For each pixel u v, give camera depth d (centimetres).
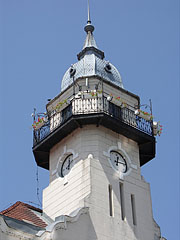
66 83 3862
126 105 3584
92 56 3884
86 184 3241
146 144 3625
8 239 2795
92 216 3102
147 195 3481
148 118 3659
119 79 3862
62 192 3391
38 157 3728
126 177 3431
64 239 2894
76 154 3438
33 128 3697
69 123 3441
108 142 3481
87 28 4241
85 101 3488
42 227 3138
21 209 3369
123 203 3325
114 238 3128
